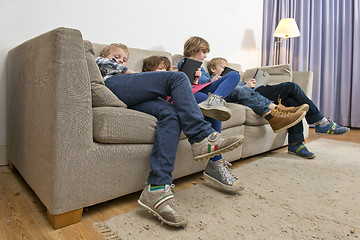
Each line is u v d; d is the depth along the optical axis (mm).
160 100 1090
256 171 1482
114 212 984
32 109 978
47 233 827
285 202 1072
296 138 1866
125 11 1911
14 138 1261
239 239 800
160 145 967
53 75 805
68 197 845
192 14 2410
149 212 920
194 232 836
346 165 1623
